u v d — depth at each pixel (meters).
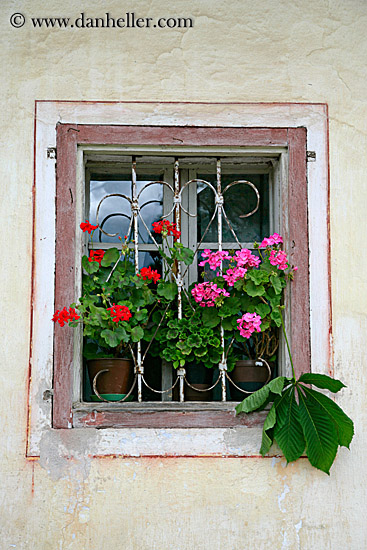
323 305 3.50
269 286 3.50
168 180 3.79
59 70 3.61
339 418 3.26
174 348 3.47
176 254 3.49
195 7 3.69
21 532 3.26
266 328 3.48
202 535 3.29
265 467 3.35
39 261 3.47
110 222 3.76
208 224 3.75
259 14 3.70
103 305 3.62
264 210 3.82
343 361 3.46
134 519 3.28
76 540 3.26
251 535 3.30
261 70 3.66
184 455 3.34
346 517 3.33
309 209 3.56
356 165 3.61
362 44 3.70
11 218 3.49
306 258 3.53
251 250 3.77
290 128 3.62
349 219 3.57
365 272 3.53
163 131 3.59
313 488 3.35
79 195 3.55
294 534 3.31
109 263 3.54
